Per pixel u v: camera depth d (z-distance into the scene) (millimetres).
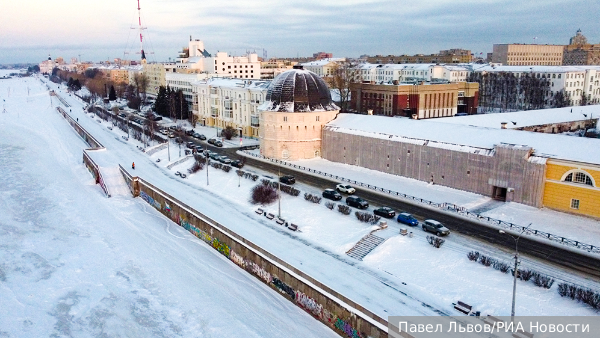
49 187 92625
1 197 85688
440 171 76125
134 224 72125
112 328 45562
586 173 59438
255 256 52969
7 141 137750
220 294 50000
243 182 82000
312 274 47125
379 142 86125
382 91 144125
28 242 65875
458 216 62406
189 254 60344
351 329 40125
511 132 73938
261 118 102375
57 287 53688
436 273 47719
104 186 90000
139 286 53062
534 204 64562
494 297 42719
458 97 154625
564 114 118875
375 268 49781
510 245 52906
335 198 70375
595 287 43188
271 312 45906
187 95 173375
